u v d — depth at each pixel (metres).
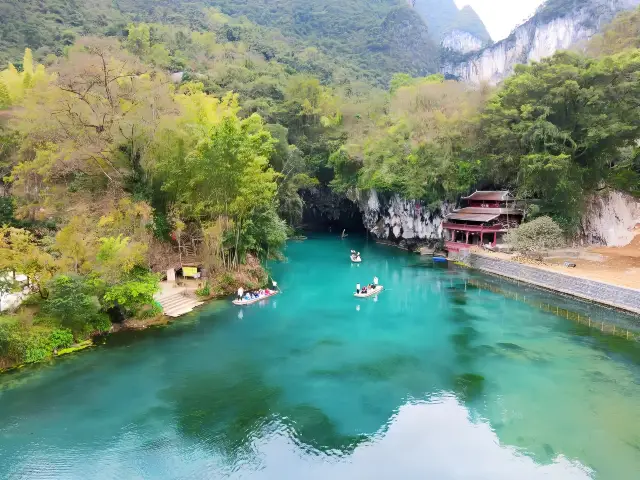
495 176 60.56
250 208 44.09
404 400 23.09
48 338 27.16
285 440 19.64
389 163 68.50
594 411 21.97
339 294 43.81
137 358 27.59
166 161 40.69
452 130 63.59
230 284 42.34
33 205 40.69
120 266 32.47
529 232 48.38
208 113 49.19
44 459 17.98
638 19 66.62
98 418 20.91
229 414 21.55
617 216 57.44
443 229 65.12
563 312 37.44
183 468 17.67
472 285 47.53
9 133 44.19
